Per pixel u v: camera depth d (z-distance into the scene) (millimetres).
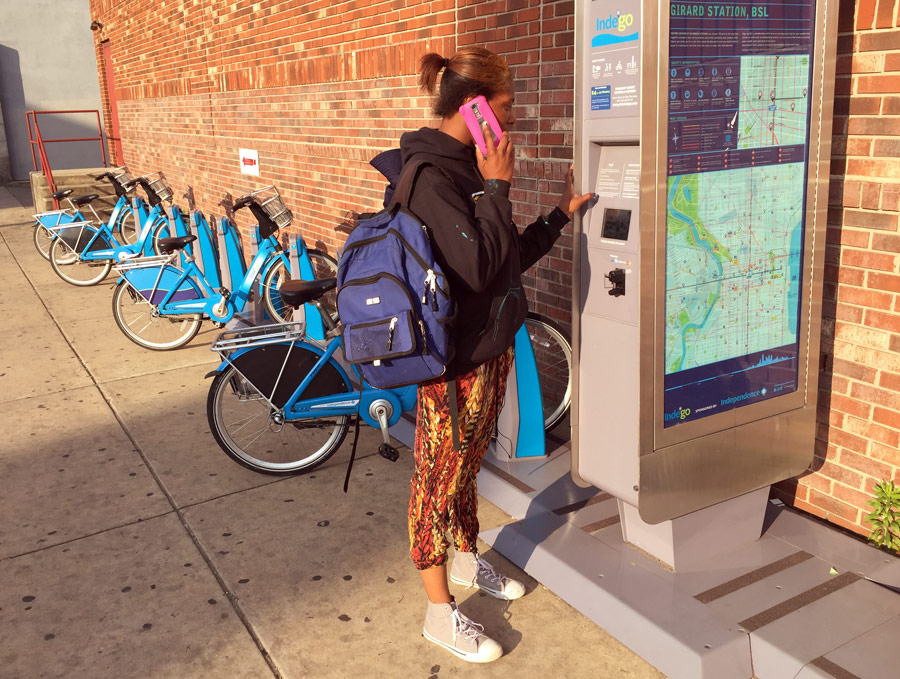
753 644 2328
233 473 3855
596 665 2445
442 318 2062
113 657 2529
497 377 2361
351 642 2586
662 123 2223
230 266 6379
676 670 2324
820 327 2756
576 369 2715
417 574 2971
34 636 2637
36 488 3730
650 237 2285
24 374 5434
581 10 2379
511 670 2434
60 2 19188
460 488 2414
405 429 4137
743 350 2596
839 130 2713
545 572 2814
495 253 2049
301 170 6918
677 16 2188
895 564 2684
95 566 3057
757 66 2387
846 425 2896
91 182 13062
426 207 2062
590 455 2744
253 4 7262
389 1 5090
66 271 8516
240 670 2465
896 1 2457
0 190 18094
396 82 5199
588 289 2602
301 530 3303
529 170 4160
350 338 2148
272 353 3639
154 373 5422
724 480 2650
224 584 2920
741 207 2471
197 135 9555
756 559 2742
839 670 2180
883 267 2660
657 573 2674
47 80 19453
